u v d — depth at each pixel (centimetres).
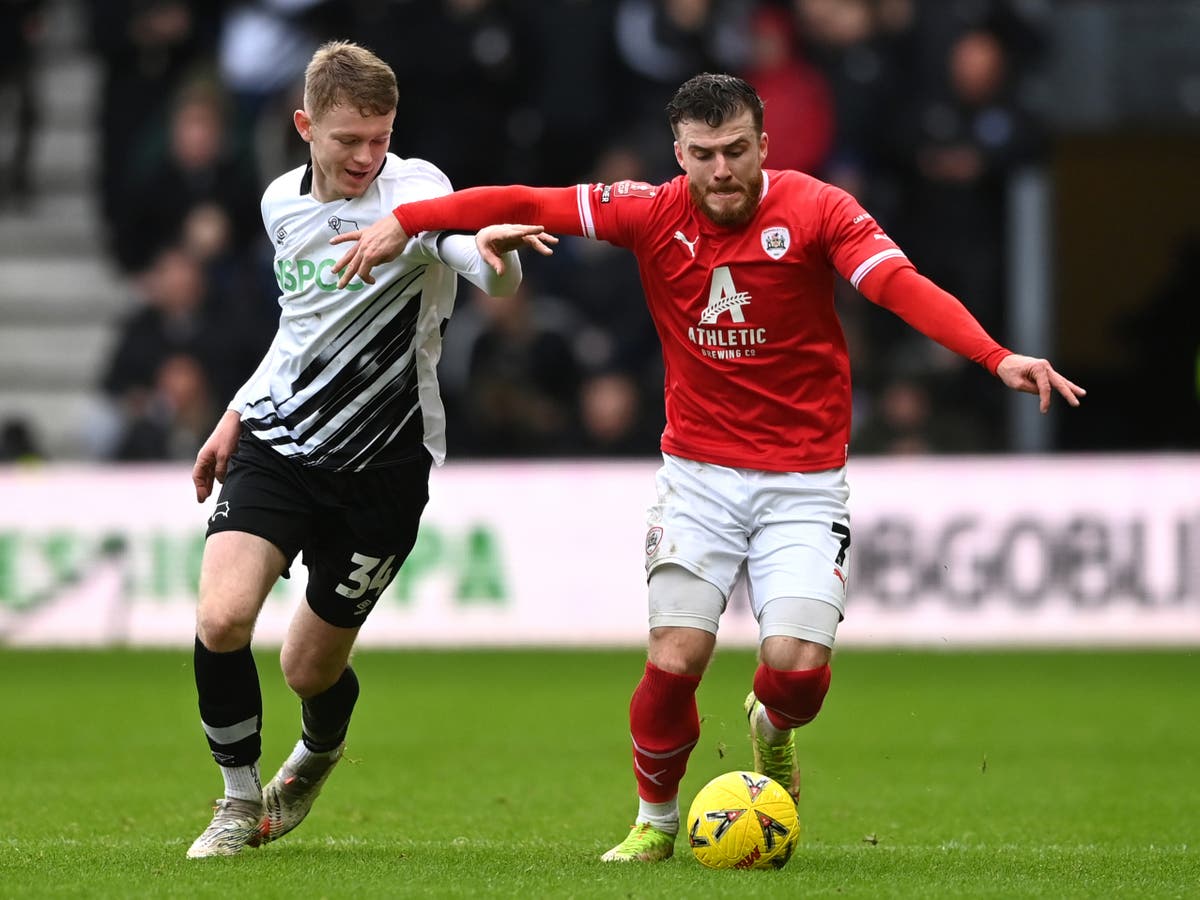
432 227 2008
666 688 2020
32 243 7069
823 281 2034
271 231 2094
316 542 2098
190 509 5366
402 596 5400
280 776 2194
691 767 3152
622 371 5822
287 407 2058
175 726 3694
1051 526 5247
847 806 2680
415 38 6038
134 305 6906
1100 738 3534
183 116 6250
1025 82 6306
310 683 2127
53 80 7244
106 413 5912
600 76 6000
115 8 6388
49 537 5394
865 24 5988
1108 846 2250
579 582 5378
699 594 2031
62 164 7175
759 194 2017
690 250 2031
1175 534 5228
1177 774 3033
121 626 5372
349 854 2088
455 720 3819
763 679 2020
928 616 5266
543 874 1905
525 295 5872
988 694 4312
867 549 5281
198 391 5791
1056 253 7856
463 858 2061
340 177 2016
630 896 1738
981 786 2895
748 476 2052
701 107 1959
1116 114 6538
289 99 6278
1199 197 7775
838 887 1822
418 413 2088
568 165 6106
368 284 2006
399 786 2867
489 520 5394
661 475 2100
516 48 6031
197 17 6438
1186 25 6506
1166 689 4394
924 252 6012
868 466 5294
